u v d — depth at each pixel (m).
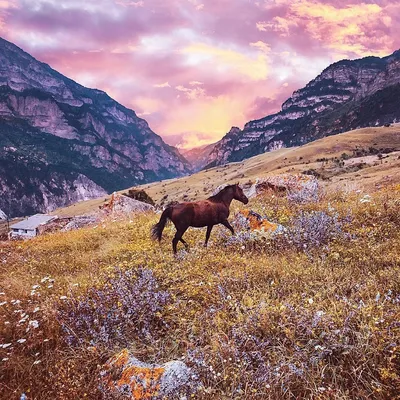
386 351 4.34
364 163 177.00
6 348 5.89
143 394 4.33
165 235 12.51
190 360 4.87
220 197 10.42
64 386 4.72
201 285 7.12
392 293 5.75
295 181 18.47
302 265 7.59
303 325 5.02
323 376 4.18
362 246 8.27
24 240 18.14
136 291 6.90
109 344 5.73
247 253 9.10
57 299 7.12
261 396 4.16
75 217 26.34
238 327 5.39
